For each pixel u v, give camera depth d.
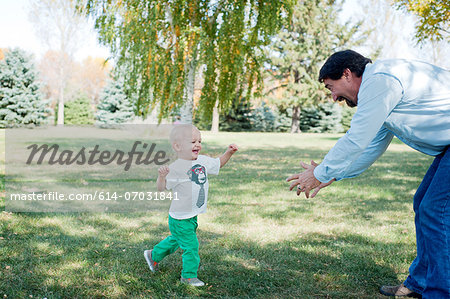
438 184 2.16
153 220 4.18
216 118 28.20
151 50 9.66
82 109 35.72
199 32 9.59
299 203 5.23
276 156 11.90
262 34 10.53
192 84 10.52
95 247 3.29
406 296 2.51
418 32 9.79
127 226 3.94
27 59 26.39
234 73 10.81
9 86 26.16
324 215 4.59
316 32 29.41
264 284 2.67
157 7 9.41
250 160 10.68
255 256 3.19
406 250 3.37
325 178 2.21
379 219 4.43
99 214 4.27
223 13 10.27
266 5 10.12
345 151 2.13
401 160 11.10
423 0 9.04
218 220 4.27
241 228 3.99
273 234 3.79
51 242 3.38
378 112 2.09
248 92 11.59
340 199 5.52
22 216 4.13
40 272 2.74
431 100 2.15
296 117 31.41
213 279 2.73
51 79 33.97
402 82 2.14
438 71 2.26
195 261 2.66
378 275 2.85
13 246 3.24
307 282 2.71
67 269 2.81
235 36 10.29
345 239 3.69
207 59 9.96
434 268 2.17
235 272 2.86
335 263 3.06
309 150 14.26
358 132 2.10
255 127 33.16
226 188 6.27
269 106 32.16
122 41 9.92
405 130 2.25
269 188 6.33
